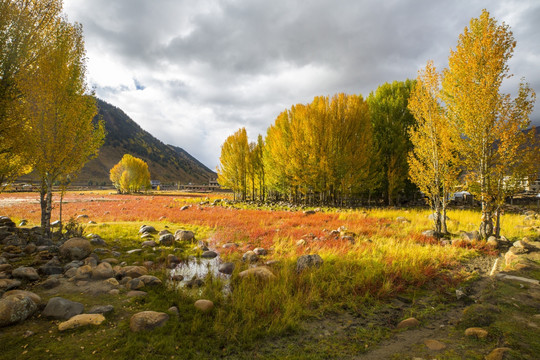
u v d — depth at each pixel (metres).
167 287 6.03
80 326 4.14
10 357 3.36
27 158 9.65
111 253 8.88
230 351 3.87
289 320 4.60
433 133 12.67
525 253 8.45
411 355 3.70
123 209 25.06
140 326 4.18
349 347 4.02
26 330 4.03
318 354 3.84
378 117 30.44
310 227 14.76
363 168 26.08
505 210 23.14
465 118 11.41
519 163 10.70
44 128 9.72
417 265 7.48
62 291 5.55
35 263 7.18
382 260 8.04
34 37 9.84
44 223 11.26
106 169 181.88
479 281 6.81
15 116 9.14
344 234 12.18
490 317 4.50
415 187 31.27
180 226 15.34
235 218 18.03
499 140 11.10
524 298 5.22
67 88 10.59
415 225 14.62
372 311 5.33
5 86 9.12
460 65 11.91
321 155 25.30
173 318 4.63
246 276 6.57
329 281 6.62
